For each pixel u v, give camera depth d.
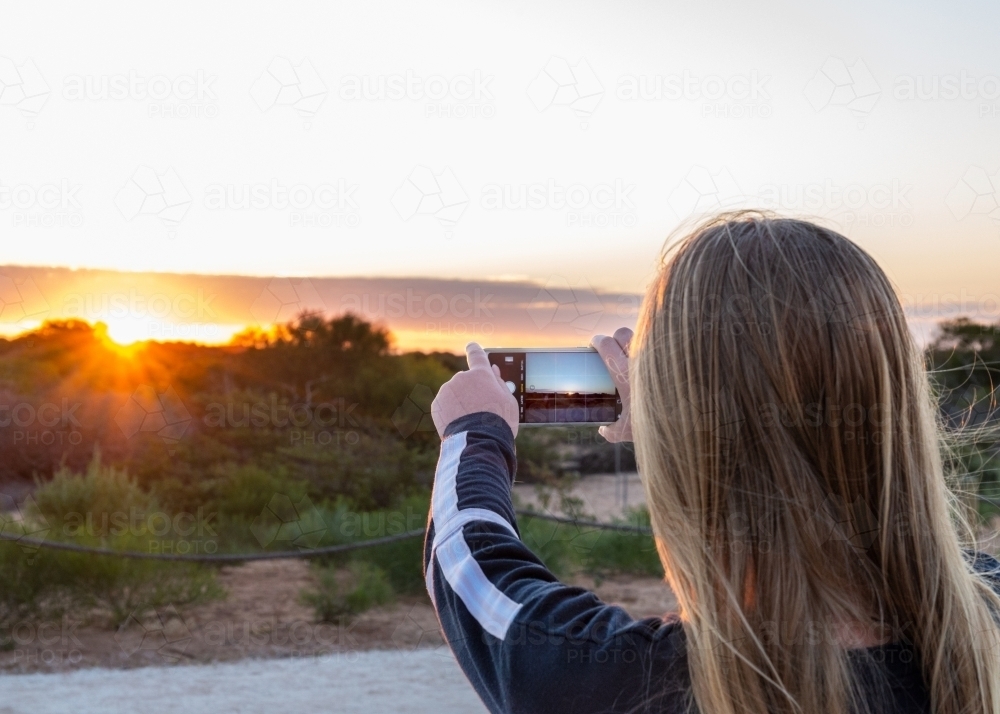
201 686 4.53
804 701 0.72
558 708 0.74
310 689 4.48
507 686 0.76
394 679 4.65
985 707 0.76
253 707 4.16
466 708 4.18
